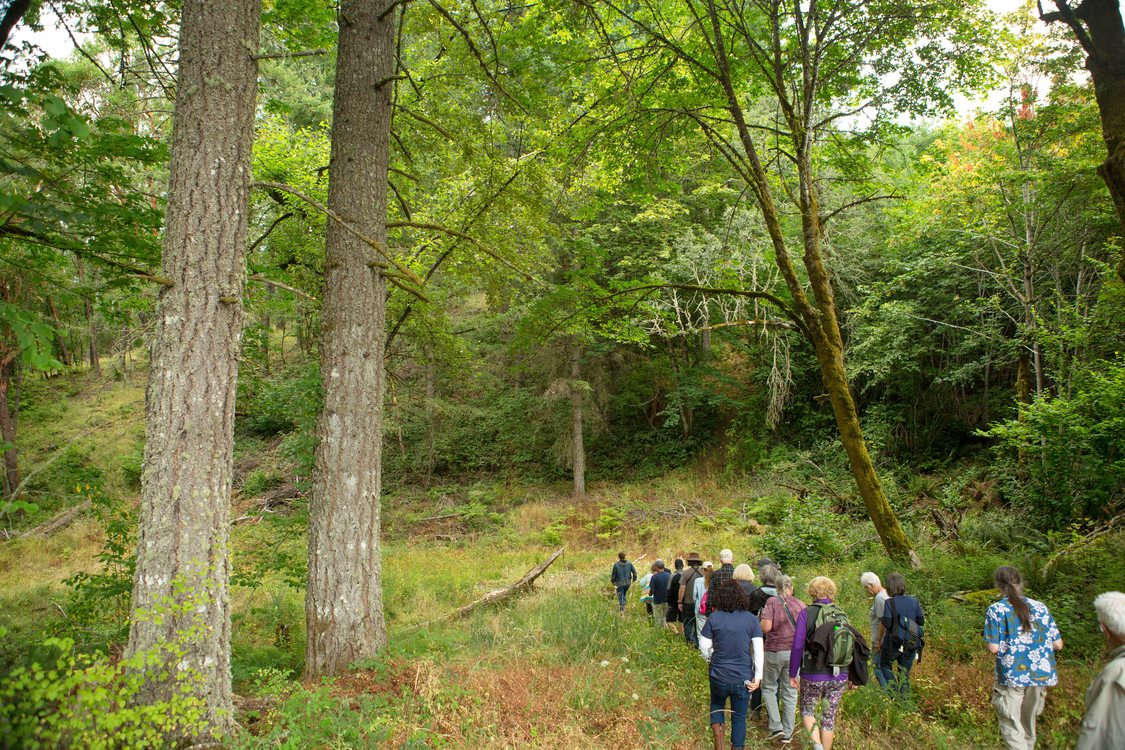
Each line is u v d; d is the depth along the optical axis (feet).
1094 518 32.81
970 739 16.81
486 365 78.74
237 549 36.91
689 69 35.58
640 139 36.91
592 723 17.72
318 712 16.33
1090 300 44.93
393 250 39.45
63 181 20.44
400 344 44.78
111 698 12.42
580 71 34.60
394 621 34.58
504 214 34.24
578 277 36.47
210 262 16.56
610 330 40.06
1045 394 42.19
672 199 62.39
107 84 40.04
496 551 58.34
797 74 35.45
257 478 72.33
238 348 17.15
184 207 16.53
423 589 41.04
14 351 64.69
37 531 60.18
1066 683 18.01
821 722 16.14
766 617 18.72
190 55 17.02
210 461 16.17
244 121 17.48
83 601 23.50
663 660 23.41
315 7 29.48
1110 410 32.91
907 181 56.75
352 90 23.53
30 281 23.56
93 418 81.46
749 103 42.68
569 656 23.39
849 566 33.91
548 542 61.00
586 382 70.85
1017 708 14.99
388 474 81.92
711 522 56.90
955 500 43.96
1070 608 22.20
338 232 23.12
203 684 15.26
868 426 62.28
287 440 24.63
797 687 16.61
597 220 67.21
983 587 26.78
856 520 46.24
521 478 78.43
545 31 33.19
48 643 11.91
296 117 69.05
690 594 25.52
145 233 23.22
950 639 22.24
